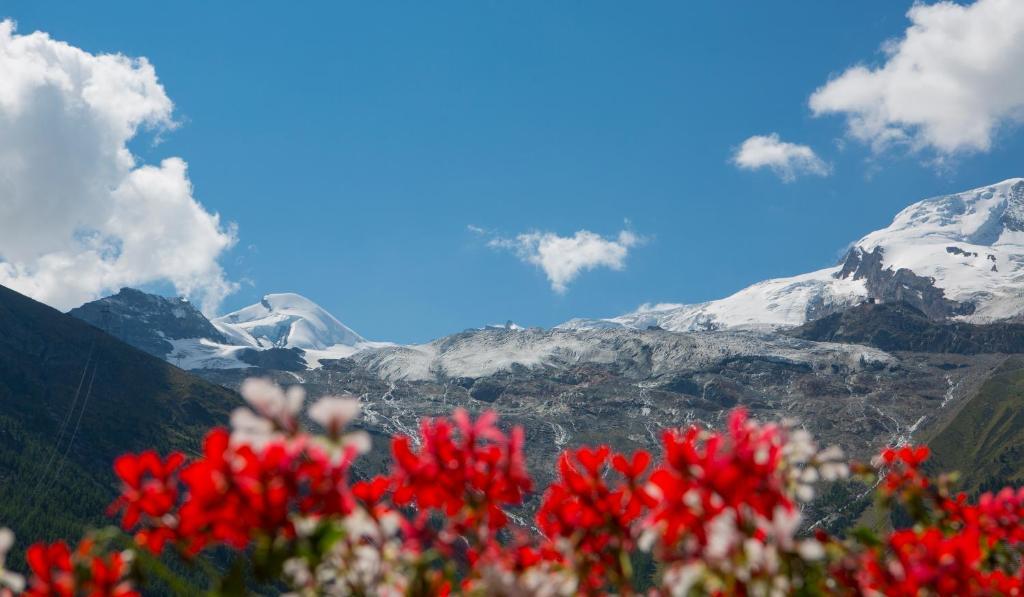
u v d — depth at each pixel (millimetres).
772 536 6527
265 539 5973
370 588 6398
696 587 6562
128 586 6355
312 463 6141
